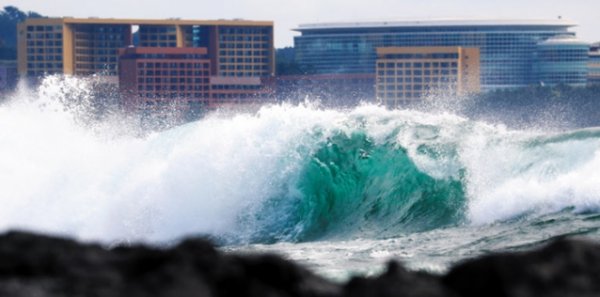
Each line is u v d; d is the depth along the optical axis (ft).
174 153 429.38
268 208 415.44
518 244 320.09
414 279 112.68
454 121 437.17
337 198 423.64
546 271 111.24
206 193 417.69
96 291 108.68
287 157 425.69
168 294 108.78
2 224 439.63
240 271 113.29
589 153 397.80
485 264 112.98
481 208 393.50
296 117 437.99
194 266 112.47
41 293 107.76
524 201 385.09
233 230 409.08
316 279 115.34
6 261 112.47
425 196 414.62
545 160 401.29
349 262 288.71
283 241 400.67
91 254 115.24
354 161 429.79
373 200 421.59
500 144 417.08
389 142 431.84
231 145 427.74
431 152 423.23
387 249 320.29
